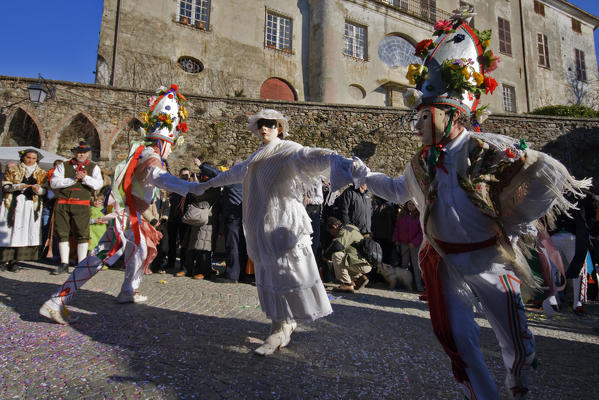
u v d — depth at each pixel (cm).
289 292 258
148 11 1500
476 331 168
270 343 268
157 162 331
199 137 1195
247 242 277
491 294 171
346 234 561
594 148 1487
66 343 267
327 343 294
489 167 169
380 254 553
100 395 193
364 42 1866
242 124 1233
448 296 172
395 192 204
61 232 562
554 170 163
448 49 191
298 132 1291
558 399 212
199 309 379
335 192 230
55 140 1090
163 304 393
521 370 173
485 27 2255
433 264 179
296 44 1773
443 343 169
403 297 529
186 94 1199
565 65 2542
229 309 384
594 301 597
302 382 220
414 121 189
